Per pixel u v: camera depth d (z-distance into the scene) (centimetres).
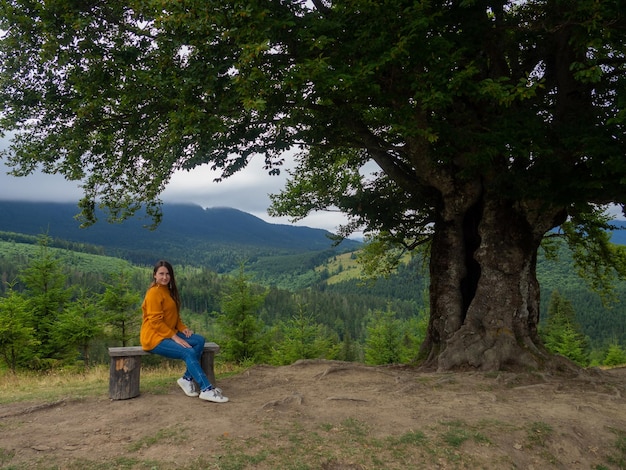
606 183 818
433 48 769
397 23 756
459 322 1019
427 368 980
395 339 3669
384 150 1105
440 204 1101
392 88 870
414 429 547
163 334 620
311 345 3167
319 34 787
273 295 17388
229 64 759
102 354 3647
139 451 455
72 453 449
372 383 784
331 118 967
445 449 503
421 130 788
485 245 1006
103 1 829
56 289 2611
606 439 579
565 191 862
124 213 1257
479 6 877
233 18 702
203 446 466
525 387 782
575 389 791
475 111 999
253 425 527
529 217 1002
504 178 912
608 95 951
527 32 947
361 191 1279
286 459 454
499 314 959
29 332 2256
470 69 747
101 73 810
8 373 2094
